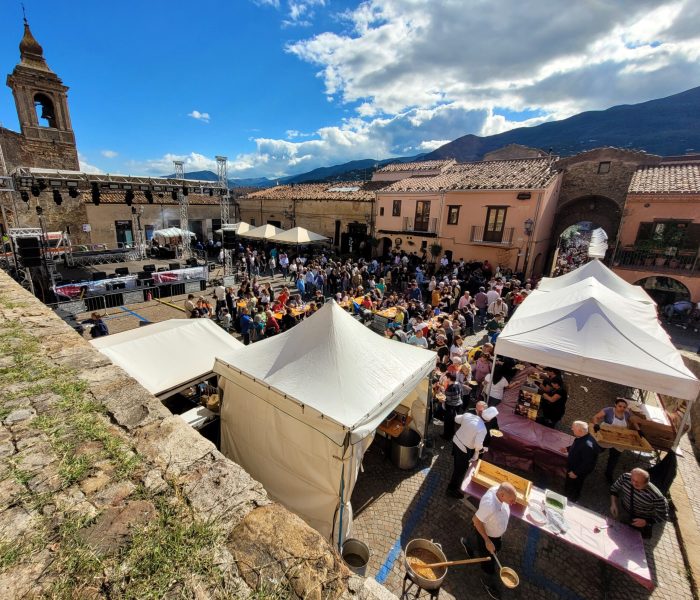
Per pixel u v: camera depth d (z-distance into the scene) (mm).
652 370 5410
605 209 19359
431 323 11188
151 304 15578
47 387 3059
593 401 8406
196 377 6301
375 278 18500
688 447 6707
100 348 6215
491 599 4043
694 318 14133
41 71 22625
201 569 1660
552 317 6715
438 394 7246
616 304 6941
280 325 11578
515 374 8766
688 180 15820
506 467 6020
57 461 2234
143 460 2307
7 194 22125
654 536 4828
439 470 6090
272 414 5031
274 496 5152
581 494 5555
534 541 4789
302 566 1718
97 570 1613
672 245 15539
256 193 35500
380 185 27516
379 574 4289
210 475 2227
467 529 4934
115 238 27047
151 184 17234
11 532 1758
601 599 4062
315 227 28438
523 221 18109
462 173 22750
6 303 5285
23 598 1476
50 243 22688
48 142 23562
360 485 5715
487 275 18906
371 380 5098
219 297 12742
